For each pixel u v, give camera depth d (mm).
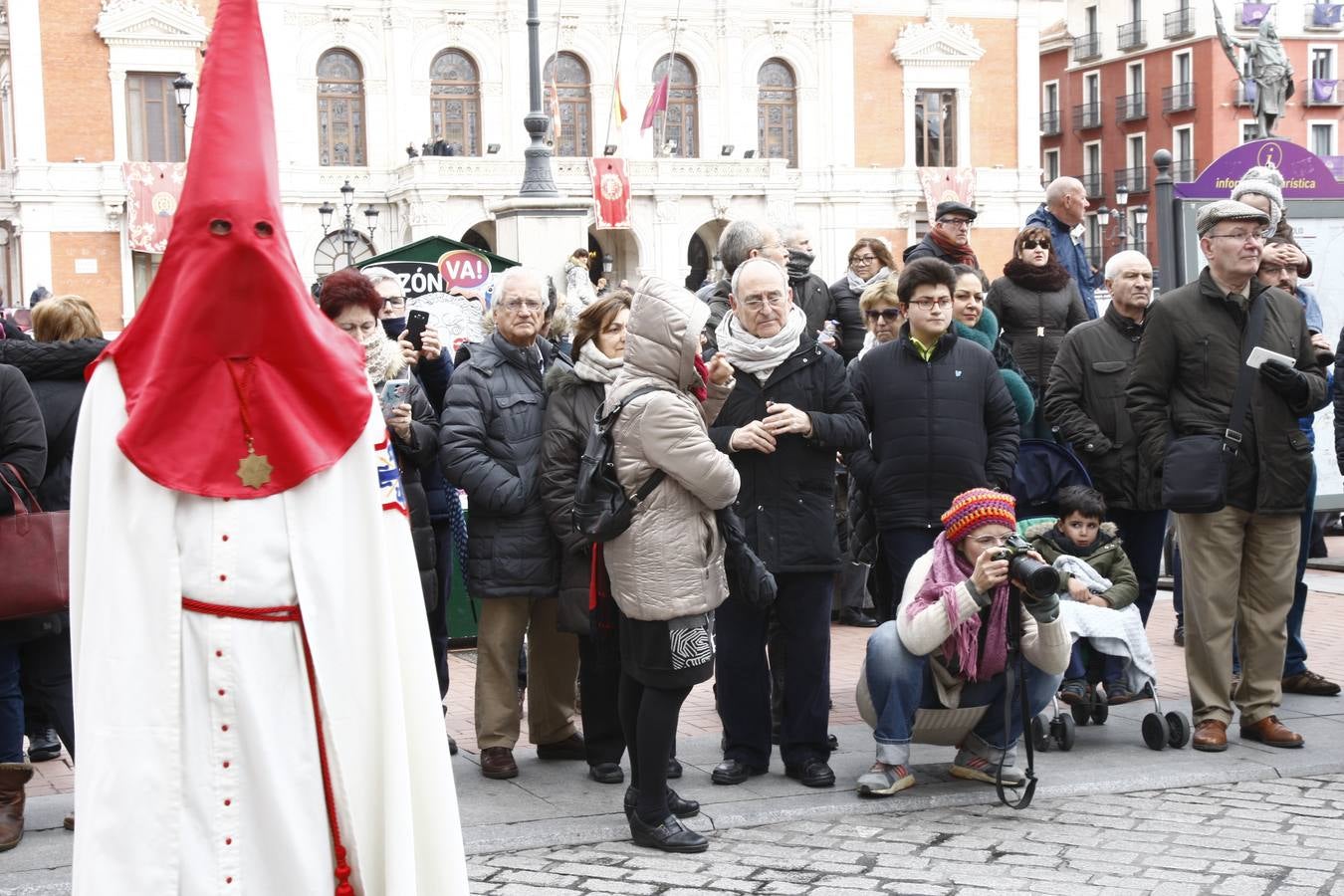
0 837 5176
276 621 2947
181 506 2922
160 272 2916
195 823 2891
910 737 5812
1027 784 5559
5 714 5312
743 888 4750
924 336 6355
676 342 5055
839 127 45969
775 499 5871
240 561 2918
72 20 39312
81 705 2881
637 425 5004
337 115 41844
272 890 2916
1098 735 6711
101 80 39625
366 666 2996
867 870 4918
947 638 5652
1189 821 5434
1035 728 6320
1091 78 58594
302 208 41031
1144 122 55844
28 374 5480
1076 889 4707
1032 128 47906
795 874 4887
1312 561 12102
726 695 6000
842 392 6012
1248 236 6328
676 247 42719
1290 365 6266
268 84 2982
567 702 6391
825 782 5852
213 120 2904
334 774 2963
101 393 2934
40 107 39125
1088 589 6617
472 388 6133
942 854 5082
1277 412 6367
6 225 40156
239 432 2918
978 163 47594
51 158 39344
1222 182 9391
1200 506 6273
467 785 5961
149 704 2861
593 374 5906
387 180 41625
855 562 6570
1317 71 53719
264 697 2922
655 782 5160
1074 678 6578
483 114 42844
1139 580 7512
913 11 46531
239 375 2924
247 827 2914
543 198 14250
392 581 3084
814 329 8375
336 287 5980
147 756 2854
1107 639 6523
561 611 5867
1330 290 9867
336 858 2977
